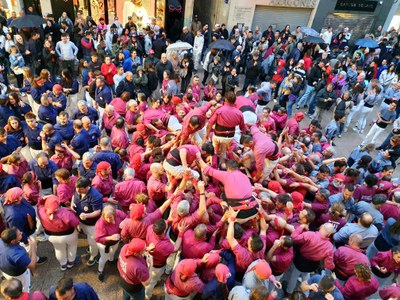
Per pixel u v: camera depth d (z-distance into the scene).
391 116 10.14
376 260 5.22
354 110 11.65
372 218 5.39
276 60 14.09
